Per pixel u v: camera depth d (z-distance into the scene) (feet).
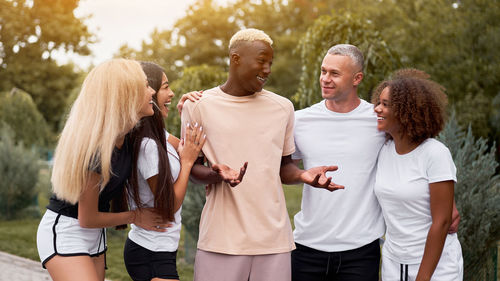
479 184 13.91
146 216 8.92
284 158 9.96
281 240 9.38
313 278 10.36
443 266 9.25
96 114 8.14
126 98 8.23
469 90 48.78
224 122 9.28
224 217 9.33
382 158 9.87
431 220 9.18
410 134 9.14
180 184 8.96
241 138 9.29
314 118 10.28
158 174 8.71
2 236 29.01
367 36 28.09
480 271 14.26
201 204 20.70
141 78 8.38
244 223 9.20
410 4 53.98
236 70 9.12
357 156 10.07
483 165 14.06
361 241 10.00
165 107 9.82
